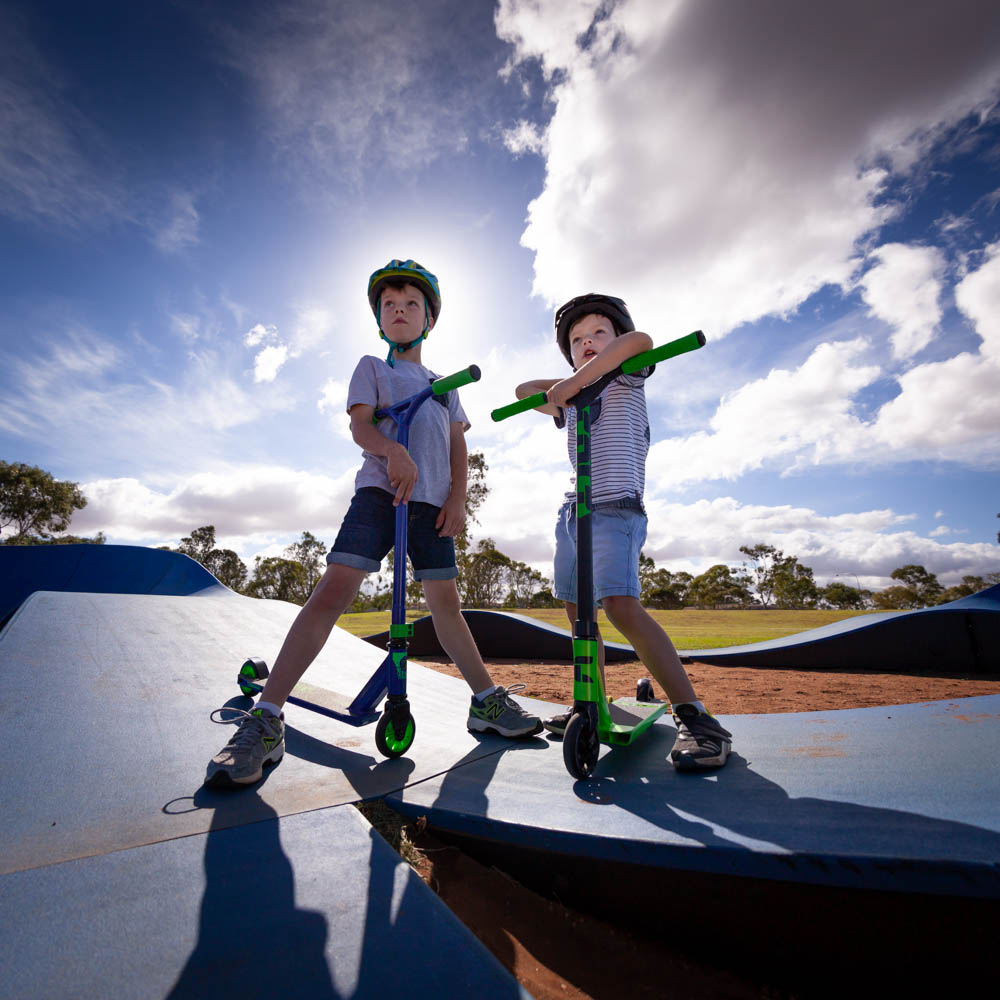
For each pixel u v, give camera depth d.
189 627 3.59
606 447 2.18
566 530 2.32
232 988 0.80
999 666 6.09
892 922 0.97
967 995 0.92
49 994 0.78
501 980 0.83
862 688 5.08
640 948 1.15
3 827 1.25
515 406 2.15
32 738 1.75
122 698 2.22
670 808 1.35
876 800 1.27
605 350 1.91
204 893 1.04
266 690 1.81
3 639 2.72
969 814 1.14
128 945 0.89
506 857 1.41
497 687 2.34
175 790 1.52
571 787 1.60
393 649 1.96
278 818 1.37
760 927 1.07
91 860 1.14
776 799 1.35
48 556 8.20
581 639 1.72
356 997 0.79
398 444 2.10
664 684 1.88
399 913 0.99
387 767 1.84
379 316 2.58
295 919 0.97
